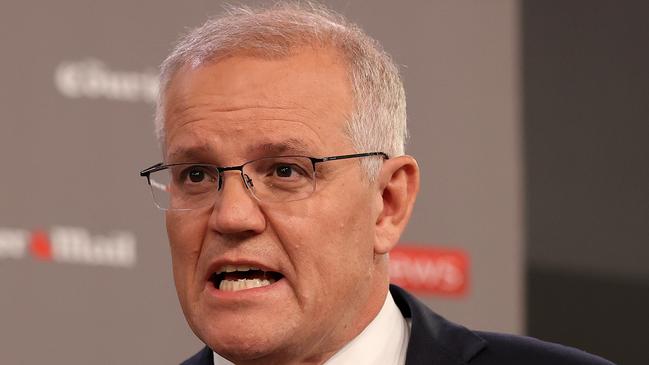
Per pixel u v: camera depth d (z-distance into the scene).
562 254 10.56
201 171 5.11
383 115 5.39
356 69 5.27
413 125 10.20
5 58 9.25
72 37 9.44
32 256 9.23
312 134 5.01
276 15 5.31
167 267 9.57
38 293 9.20
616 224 10.73
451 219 10.27
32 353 9.16
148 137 9.60
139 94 9.59
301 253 4.98
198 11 9.79
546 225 10.56
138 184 9.53
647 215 10.77
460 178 10.32
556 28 10.71
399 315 5.70
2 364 9.08
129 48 9.59
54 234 9.29
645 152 10.80
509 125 10.51
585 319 10.62
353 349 5.38
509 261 10.41
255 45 5.08
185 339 9.60
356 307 5.30
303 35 5.18
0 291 9.10
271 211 4.95
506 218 10.44
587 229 10.66
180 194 5.20
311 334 5.11
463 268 10.27
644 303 10.71
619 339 10.66
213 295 5.00
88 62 9.47
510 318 10.38
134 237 9.49
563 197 10.62
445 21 10.39
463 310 10.23
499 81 10.52
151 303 9.50
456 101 10.36
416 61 10.27
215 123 4.98
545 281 10.52
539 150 10.59
